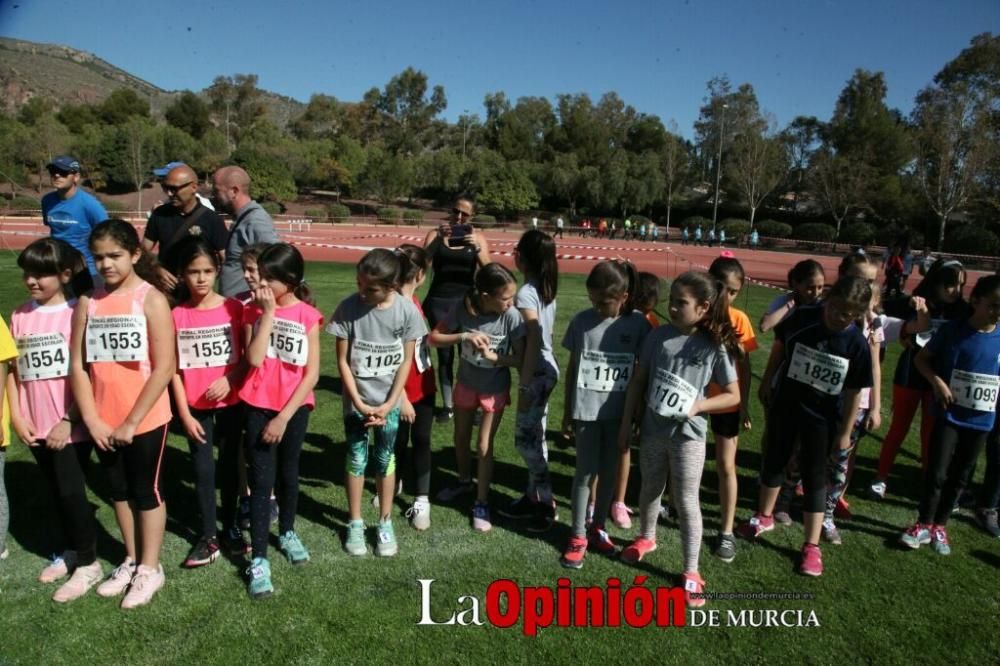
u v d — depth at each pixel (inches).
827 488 149.6
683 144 2596.0
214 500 135.1
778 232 1834.4
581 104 2923.2
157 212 179.3
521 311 149.3
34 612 116.8
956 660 112.3
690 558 129.4
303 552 135.2
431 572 133.9
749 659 111.2
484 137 3029.0
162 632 112.3
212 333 133.2
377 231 1561.3
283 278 125.3
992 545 151.9
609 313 135.5
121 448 118.0
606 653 111.5
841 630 119.5
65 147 2129.7
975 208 1609.3
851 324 137.2
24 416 122.3
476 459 189.6
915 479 188.9
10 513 151.2
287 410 126.3
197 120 2925.7
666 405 127.1
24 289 434.9
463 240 214.2
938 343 150.1
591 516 157.1
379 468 137.9
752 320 440.5
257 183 2118.6
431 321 221.6
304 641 111.2
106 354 117.3
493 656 109.6
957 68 1903.3
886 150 2037.4
